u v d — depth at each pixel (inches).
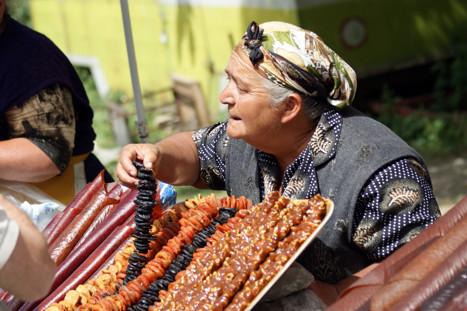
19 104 101.3
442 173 252.7
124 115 331.6
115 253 75.7
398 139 74.2
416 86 329.7
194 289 62.5
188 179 88.9
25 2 435.5
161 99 358.3
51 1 411.5
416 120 296.7
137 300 65.9
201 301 60.5
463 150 273.6
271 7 284.5
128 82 372.8
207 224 72.4
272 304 65.6
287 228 63.2
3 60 101.7
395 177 70.1
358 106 313.6
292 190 76.2
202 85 329.7
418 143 284.5
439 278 47.4
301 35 73.1
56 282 75.6
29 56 102.0
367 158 71.5
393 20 302.8
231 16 300.8
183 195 257.8
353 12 292.4
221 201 75.0
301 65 71.8
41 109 102.0
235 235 65.4
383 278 57.1
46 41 106.0
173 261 68.8
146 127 110.5
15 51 101.8
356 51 298.2
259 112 73.8
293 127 75.0
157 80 359.6
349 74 75.7
